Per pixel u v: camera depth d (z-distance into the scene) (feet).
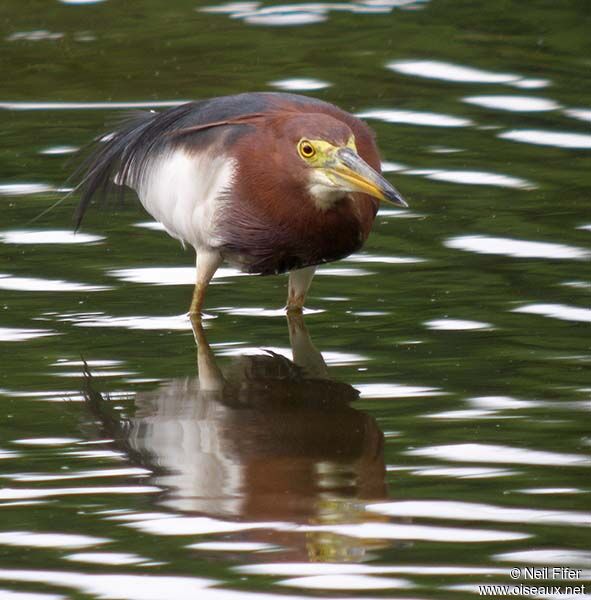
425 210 48.83
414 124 56.70
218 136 40.32
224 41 67.97
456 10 72.08
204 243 41.32
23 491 30.91
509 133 55.62
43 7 74.13
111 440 33.55
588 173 51.52
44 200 50.34
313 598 26.27
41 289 43.57
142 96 60.64
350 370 37.52
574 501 29.78
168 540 28.63
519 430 33.37
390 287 43.29
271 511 29.86
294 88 61.00
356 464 31.91
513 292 42.24
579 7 71.46
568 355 37.78
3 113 59.21
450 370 37.11
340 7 73.20
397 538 28.48
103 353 39.11
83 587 26.86
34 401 35.88
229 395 36.14
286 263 40.52
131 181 43.96
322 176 37.83
